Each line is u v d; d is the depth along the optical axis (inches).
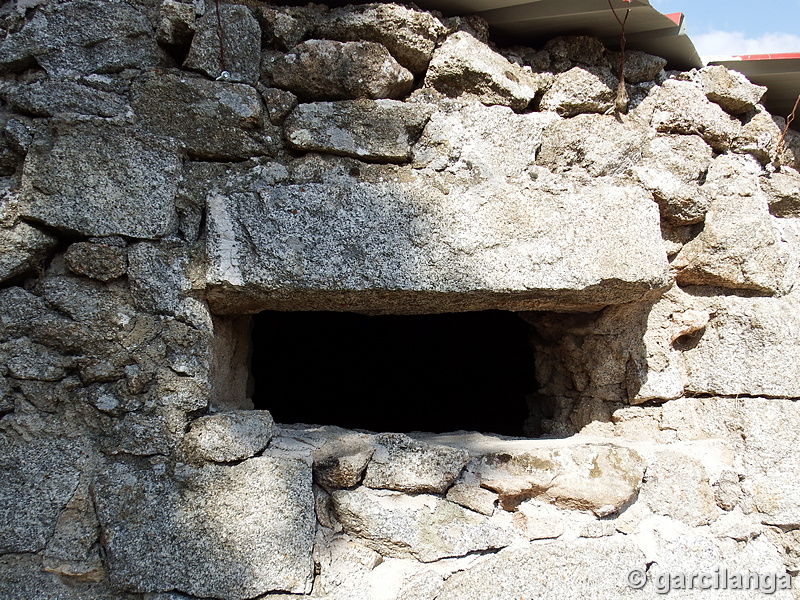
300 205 65.0
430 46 70.6
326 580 63.3
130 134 63.6
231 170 66.3
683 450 77.0
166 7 65.0
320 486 65.9
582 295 72.7
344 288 64.9
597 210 72.3
